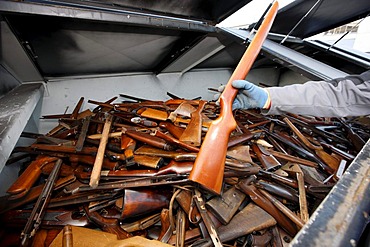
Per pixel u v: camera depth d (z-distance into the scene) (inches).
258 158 50.4
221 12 65.1
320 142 63.3
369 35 93.8
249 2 61.9
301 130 69.7
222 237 33.1
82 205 38.7
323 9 71.7
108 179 39.7
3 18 38.9
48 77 66.2
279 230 37.0
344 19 80.0
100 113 65.2
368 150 16.1
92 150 47.4
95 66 70.2
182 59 84.1
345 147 65.7
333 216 11.6
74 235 30.8
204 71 107.4
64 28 47.6
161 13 56.8
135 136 49.5
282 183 44.6
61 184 40.5
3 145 30.1
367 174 13.7
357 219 11.4
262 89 28.5
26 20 41.9
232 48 88.4
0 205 36.9
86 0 44.3
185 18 62.4
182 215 36.8
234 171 41.1
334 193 12.9
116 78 81.4
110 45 60.5
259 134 57.2
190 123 53.7
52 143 49.6
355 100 28.0
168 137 47.7
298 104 28.6
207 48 82.1
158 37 64.5
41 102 66.1
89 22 47.3
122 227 36.4
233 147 48.9
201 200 36.5
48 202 36.9
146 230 37.5
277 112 29.9
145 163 41.9
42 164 43.8
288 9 69.8
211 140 25.4
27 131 59.6
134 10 51.8
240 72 27.2
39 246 31.8
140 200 36.7
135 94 87.7
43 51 53.3
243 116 75.6
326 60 104.2
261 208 38.1
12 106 42.4
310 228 11.2
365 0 67.2
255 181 42.2
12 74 56.4
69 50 56.4
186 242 34.1
